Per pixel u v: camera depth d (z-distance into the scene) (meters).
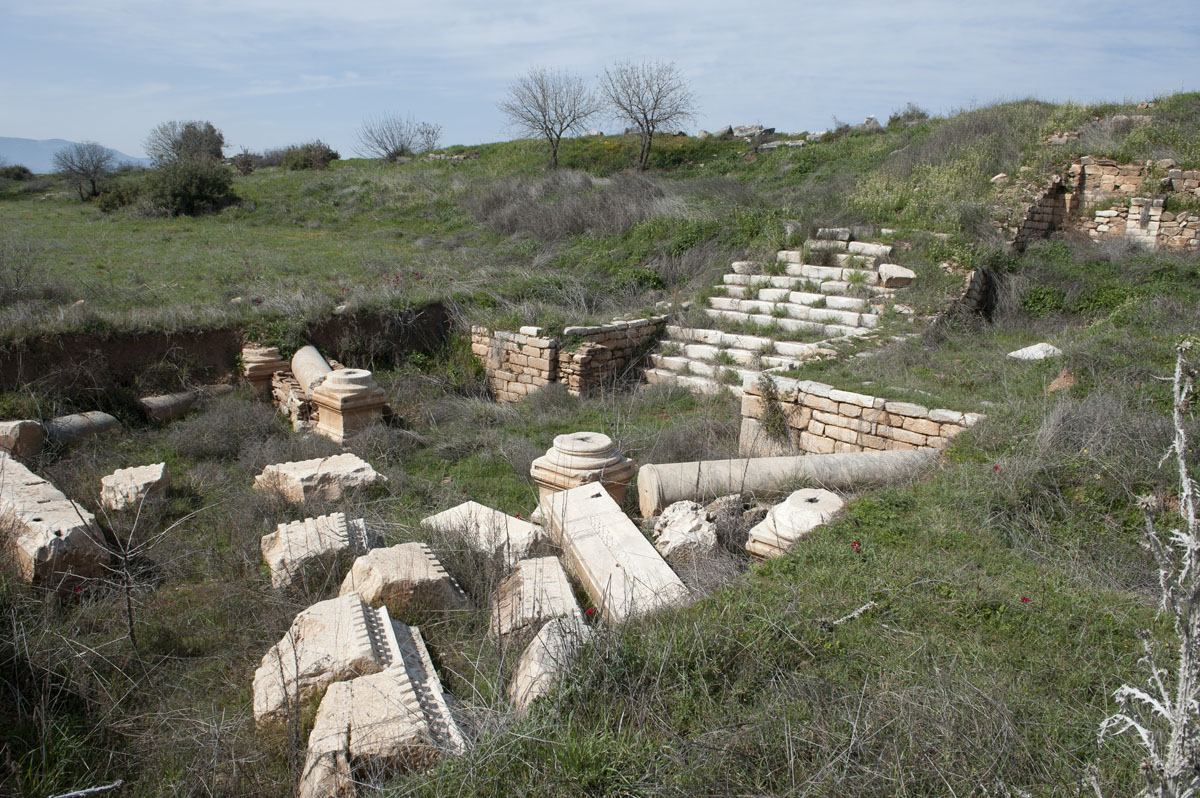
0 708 3.64
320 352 10.80
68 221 21.47
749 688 3.47
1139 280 11.98
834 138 24.39
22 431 7.45
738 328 11.73
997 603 4.04
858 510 5.28
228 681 4.24
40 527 5.00
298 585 5.09
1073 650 3.67
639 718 3.28
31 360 8.97
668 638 3.80
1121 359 7.27
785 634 3.79
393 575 4.61
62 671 3.99
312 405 9.30
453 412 9.78
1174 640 3.65
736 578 4.76
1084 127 16.73
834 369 8.74
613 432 8.70
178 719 3.87
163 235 18.53
